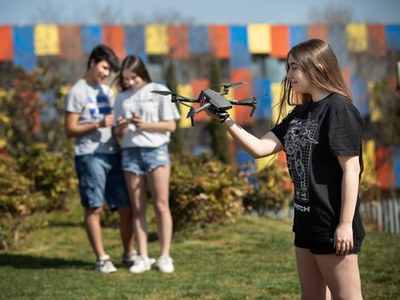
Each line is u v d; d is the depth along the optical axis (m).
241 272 5.33
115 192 5.55
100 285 4.93
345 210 2.65
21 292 4.78
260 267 5.54
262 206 9.66
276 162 9.68
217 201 7.40
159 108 5.31
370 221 10.00
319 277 2.86
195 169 8.52
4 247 7.06
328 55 2.85
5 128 15.12
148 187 5.43
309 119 2.81
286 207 9.61
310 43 2.87
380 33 24.94
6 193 7.14
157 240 7.28
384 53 24.88
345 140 2.69
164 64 24.19
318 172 2.75
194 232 7.39
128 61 5.31
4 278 5.35
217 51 24.28
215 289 4.71
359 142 2.72
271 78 24.52
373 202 10.09
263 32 24.64
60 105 15.73
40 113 15.58
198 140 23.55
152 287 4.80
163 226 5.42
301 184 2.81
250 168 10.18
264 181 9.54
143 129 5.27
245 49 24.45
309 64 2.82
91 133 5.43
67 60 22.92
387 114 21.81
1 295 4.70
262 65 24.75
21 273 5.58
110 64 5.47
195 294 4.57
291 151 2.86
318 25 25.02
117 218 8.34
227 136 20.98
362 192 10.28
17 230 7.14
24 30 22.66
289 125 2.92
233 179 8.20
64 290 4.80
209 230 7.67
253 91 24.14
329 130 2.71
